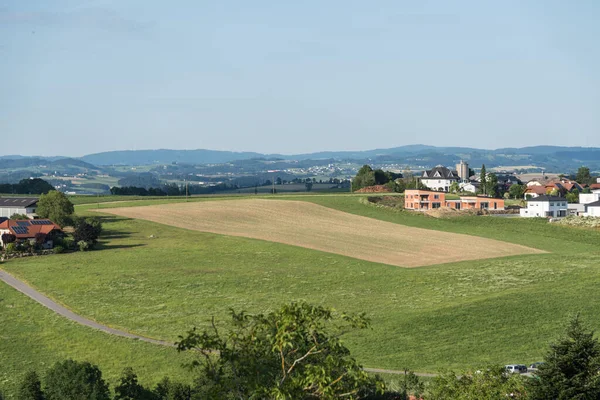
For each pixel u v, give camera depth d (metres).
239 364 38.03
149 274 121.44
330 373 37.50
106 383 74.56
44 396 66.50
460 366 76.38
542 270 122.31
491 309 97.19
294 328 36.97
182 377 75.44
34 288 113.38
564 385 53.59
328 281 117.12
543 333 87.00
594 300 100.25
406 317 95.31
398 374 73.81
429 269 126.25
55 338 90.25
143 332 91.75
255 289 112.12
